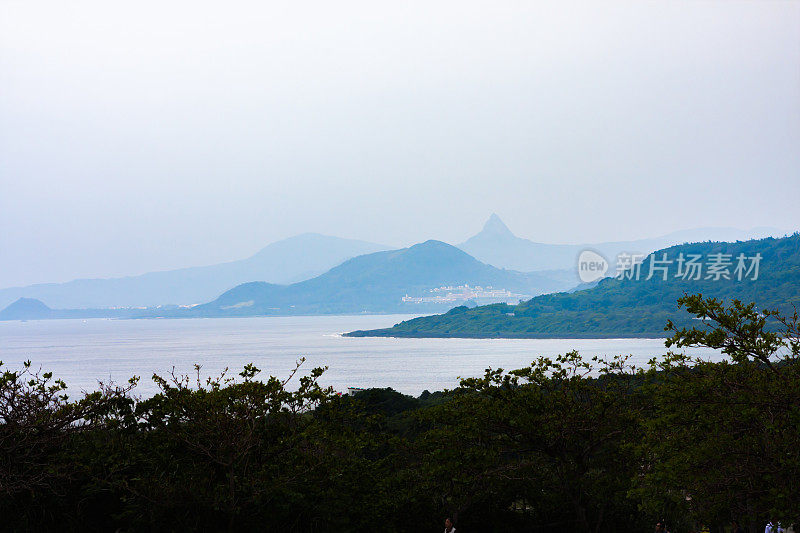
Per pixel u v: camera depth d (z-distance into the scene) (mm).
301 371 178125
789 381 14555
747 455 14508
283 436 18281
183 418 17531
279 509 17203
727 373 15711
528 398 18969
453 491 18750
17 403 16500
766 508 14430
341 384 147750
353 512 17875
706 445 14938
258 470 17688
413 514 19047
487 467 18719
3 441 15898
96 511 17766
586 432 18984
